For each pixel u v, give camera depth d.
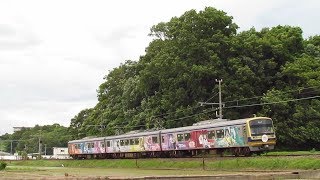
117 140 61.06
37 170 43.03
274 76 60.97
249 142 39.75
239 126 40.78
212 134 44.03
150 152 54.81
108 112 86.81
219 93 52.38
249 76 58.00
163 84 64.94
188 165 41.66
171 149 50.09
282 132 54.75
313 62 62.00
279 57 62.22
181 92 60.72
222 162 38.25
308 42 72.44
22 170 42.25
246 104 57.88
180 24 63.81
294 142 55.41
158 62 64.50
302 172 25.84
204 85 60.34
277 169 32.66
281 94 56.56
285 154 39.66
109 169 47.81
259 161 35.12
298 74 58.16
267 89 61.38
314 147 57.03
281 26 68.12
